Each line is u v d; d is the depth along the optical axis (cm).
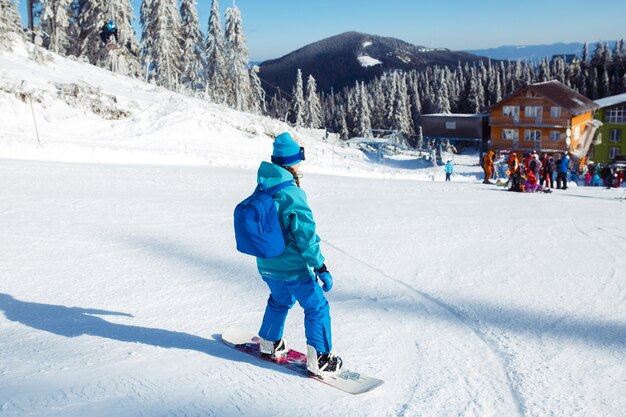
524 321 538
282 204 357
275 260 372
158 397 325
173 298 569
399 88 11538
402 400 350
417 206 1374
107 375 354
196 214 1099
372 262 779
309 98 9212
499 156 6316
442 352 446
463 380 389
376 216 1186
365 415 325
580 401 359
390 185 1958
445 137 7019
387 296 615
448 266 770
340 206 1323
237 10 6034
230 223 1023
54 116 3123
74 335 440
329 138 7112
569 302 607
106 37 3092
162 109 3753
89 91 3459
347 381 372
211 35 6056
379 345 456
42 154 2298
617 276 733
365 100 11050
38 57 3841
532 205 1489
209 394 337
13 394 312
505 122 6431
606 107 6756
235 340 443
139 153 2589
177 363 387
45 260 699
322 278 361
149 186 1502
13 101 3008
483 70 13612
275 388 356
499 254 857
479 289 654
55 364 369
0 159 1947
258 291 609
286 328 496
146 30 5491
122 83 4266
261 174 371
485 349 457
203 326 485
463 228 1079
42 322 471
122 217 1027
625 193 2027
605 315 562
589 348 466
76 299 548
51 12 4650
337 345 452
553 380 394
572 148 6294
